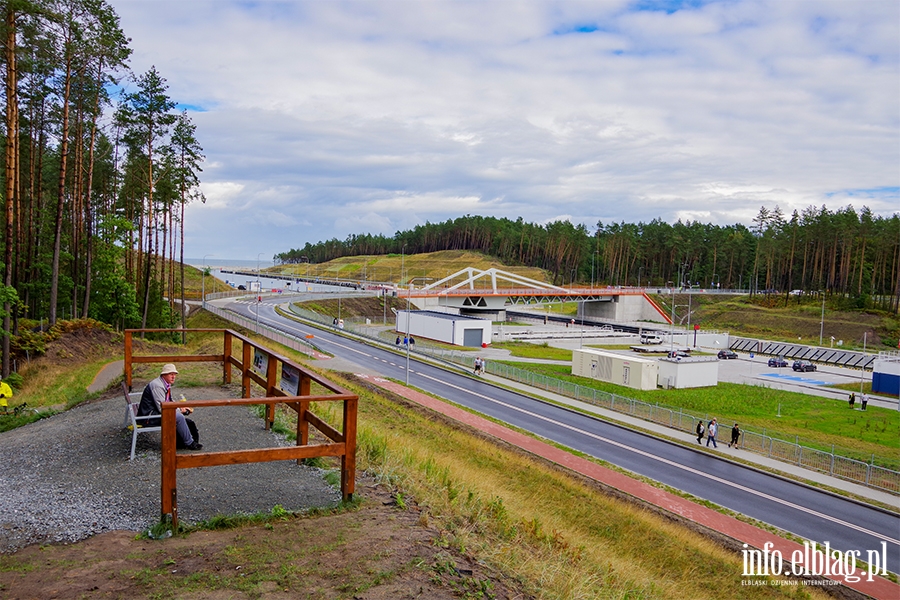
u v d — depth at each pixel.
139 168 47.50
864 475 26.77
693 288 148.12
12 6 25.56
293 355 45.81
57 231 33.28
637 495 22.42
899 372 55.38
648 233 162.00
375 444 10.90
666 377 52.81
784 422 40.50
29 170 42.19
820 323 104.94
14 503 6.92
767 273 136.12
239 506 7.05
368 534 6.51
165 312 54.38
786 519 21.73
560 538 10.12
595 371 53.16
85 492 7.30
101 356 32.06
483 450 23.09
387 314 106.62
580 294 118.94
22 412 15.82
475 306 109.69
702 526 19.64
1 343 26.91
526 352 68.94
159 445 9.40
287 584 5.25
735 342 92.81
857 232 117.38
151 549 5.81
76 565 5.40
